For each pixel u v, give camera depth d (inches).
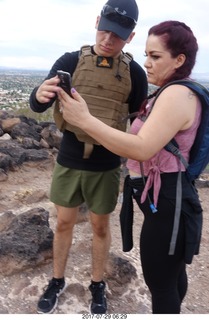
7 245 115.8
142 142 62.8
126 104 91.0
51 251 121.5
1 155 195.0
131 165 76.4
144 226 74.2
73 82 87.7
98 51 86.0
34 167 205.0
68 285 112.3
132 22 81.7
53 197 96.0
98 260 101.4
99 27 82.5
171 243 69.4
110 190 93.4
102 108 86.9
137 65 90.2
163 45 66.3
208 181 219.5
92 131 64.8
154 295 77.9
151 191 71.6
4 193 171.3
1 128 250.1
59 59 89.4
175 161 68.7
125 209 80.7
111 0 81.2
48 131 246.5
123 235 82.0
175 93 63.6
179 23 67.2
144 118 72.4
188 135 67.2
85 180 90.7
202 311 111.2
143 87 90.9
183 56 66.6
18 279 112.4
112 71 86.0
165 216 69.9
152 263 73.7
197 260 137.4
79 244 134.0
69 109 65.5
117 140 63.5
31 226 127.1
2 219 139.3
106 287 114.3
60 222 97.8
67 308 104.4
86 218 151.2
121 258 120.6
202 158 70.1
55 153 235.3
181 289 87.4
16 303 104.1
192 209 71.1
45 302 101.1
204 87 66.2
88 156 87.7
